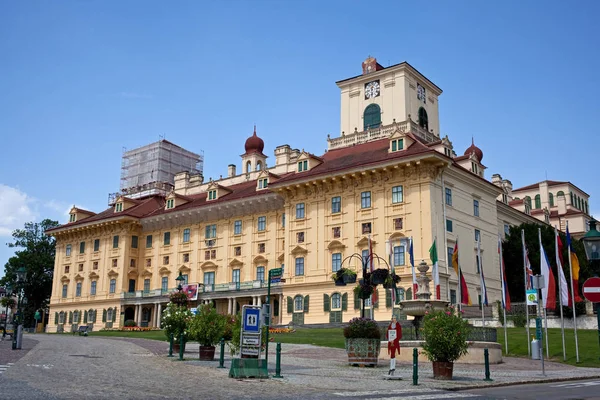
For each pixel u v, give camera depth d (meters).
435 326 24.14
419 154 60.09
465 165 72.62
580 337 42.66
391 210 62.69
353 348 29.14
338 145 76.31
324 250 66.94
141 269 89.62
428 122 79.81
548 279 37.44
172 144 108.75
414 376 21.70
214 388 19.25
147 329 77.81
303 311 67.12
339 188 67.25
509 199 100.56
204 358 30.11
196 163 113.06
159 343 45.09
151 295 83.94
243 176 87.00
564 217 102.25
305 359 32.50
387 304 60.41
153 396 16.64
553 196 110.44
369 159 65.44
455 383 22.31
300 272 68.62
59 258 100.12
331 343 42.69
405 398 17.02
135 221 89.44
